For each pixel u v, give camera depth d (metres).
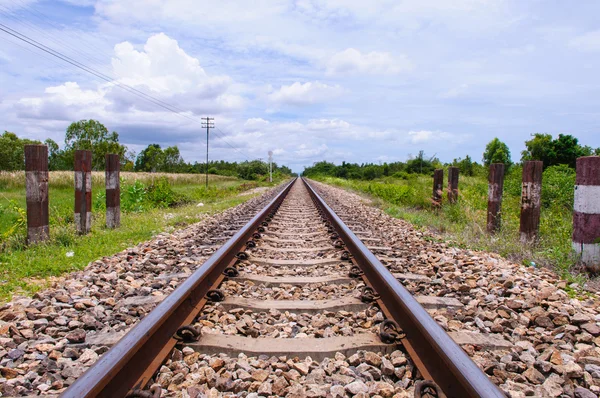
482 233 6.72
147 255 5.64
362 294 3.63
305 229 8.31
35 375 2.39
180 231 7.98
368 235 7.48
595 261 4.49
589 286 4.09
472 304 3.56
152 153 99.50
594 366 2.44
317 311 3.42
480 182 16.22
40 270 4.82
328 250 5.96
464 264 4.91
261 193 25.64
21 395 2.19
